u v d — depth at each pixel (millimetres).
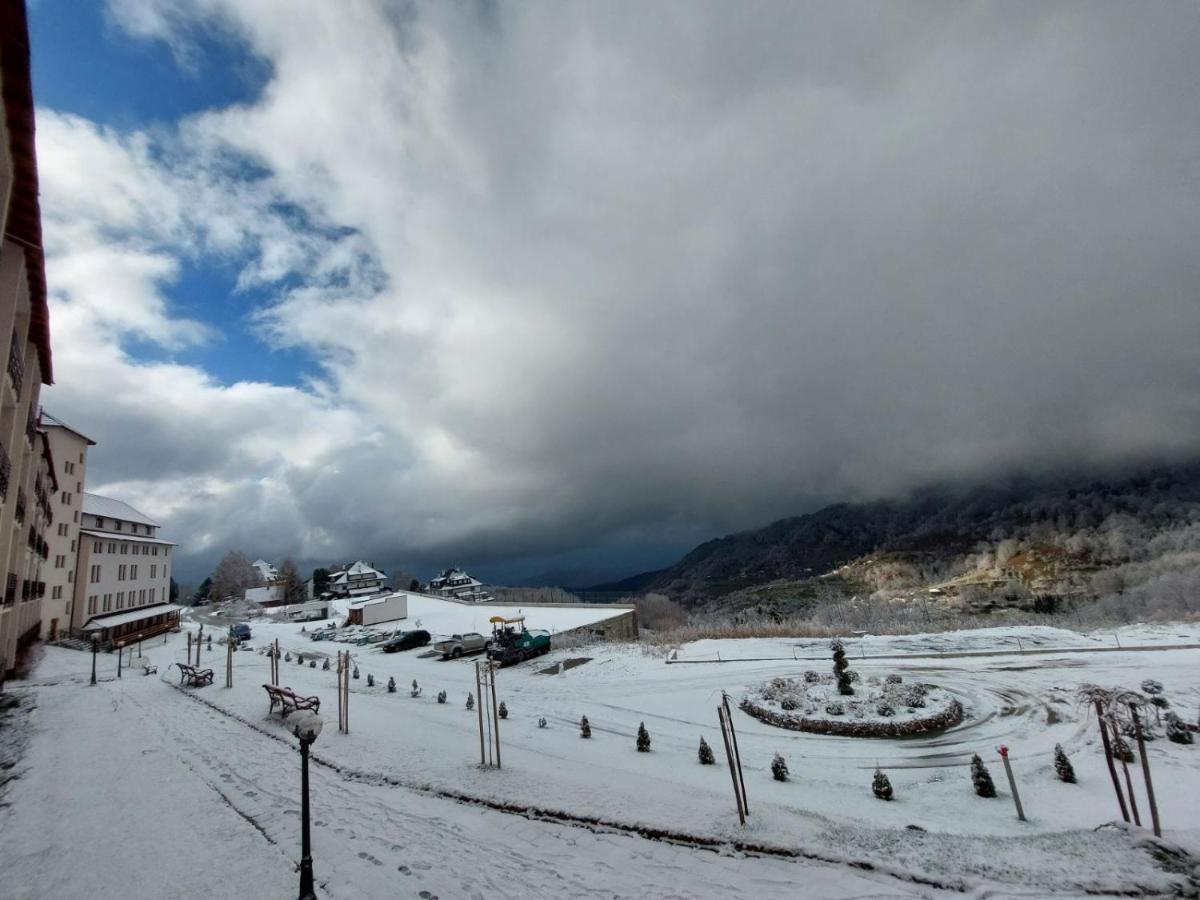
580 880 8664
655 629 77188
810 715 19750
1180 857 8641
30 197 15422
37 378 25484
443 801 11742
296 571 126938
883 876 8578
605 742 17859
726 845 9625
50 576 43844
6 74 11828
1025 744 16703
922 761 15945
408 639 42844
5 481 18734
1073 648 28875
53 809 10656
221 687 23453
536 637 36656
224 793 11672
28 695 22047
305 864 7461
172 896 7719
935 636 33719
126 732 16406
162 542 63750
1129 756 14531
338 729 17266
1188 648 26953
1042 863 8648
